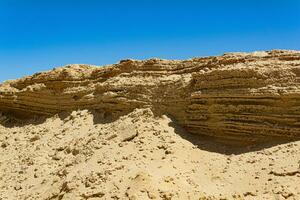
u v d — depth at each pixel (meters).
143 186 15.45
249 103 17.97
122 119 22.20
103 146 20.20
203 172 17.02
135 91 23.03
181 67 22.97
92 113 24.94
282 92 17.06
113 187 16.20
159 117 20.77
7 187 20.94
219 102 18.83
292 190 14.42
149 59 24.14
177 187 15.72
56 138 24.30
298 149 16.02
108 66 26.42
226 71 18.84
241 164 16.70
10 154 25.30
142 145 19.14
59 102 27.67
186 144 18.88
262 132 17.44
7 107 30.91
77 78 27.62
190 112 19.88
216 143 18.72
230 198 14.87
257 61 19.28
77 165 19.55
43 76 29.22
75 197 16.47
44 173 20.88
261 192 14.88
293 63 17.77
